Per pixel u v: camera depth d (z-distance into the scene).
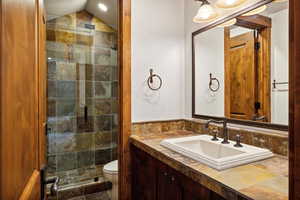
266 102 1.46
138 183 1.84
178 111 2.25
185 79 2.28
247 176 0.97
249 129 1.55
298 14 0.42
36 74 0.80
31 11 0.72
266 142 1.38
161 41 2.14
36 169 0.80
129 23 1.94
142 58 2.04
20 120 0.58
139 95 2.03
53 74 2.91
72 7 2.84
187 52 2.24
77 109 3.08
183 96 2.28
